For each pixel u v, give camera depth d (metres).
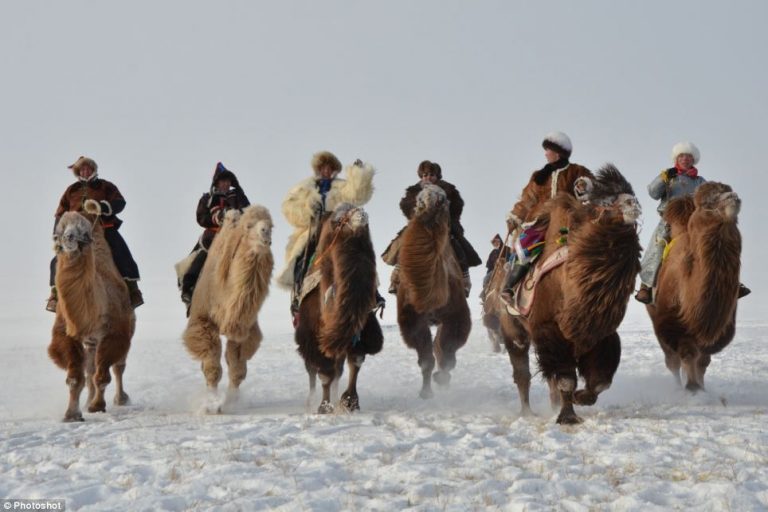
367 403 15.14
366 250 13.27
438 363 16.31
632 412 12.48
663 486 8.48
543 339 11.43
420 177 17.36
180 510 8.31
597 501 8.16
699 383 14.48
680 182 15.23
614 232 10.59
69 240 13.19
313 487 8.83
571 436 10.66
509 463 9.53
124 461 10.11
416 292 14.44
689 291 12.78
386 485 8.77
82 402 16.67
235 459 10.03
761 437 10.23
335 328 13.05
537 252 11.88
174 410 14.86
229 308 13.66
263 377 20.41
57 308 13.88
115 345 14.67
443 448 10.29
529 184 13.38
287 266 15.09
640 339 29.44
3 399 17.38
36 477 9.59
